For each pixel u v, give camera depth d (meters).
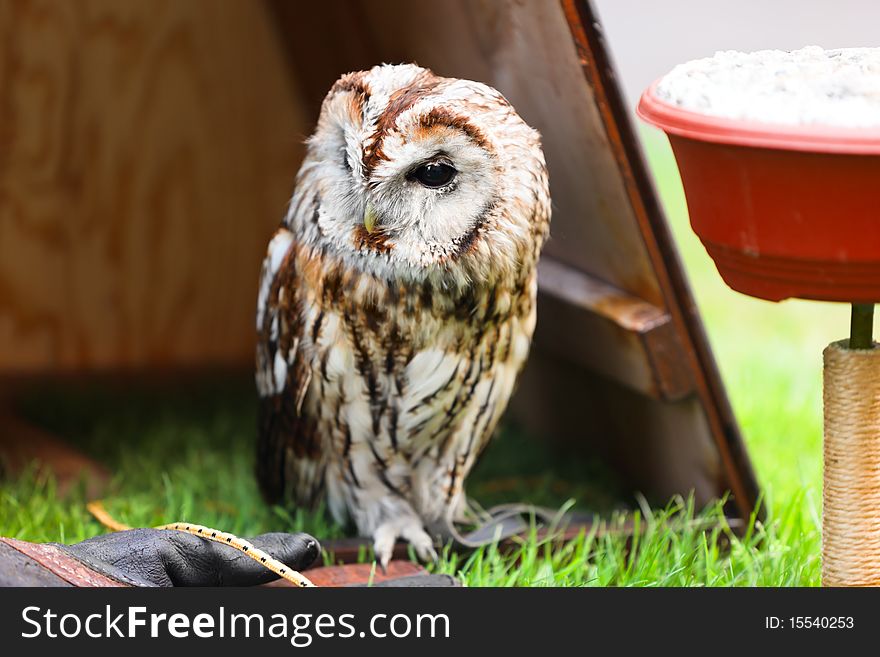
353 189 2.72
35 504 3.37
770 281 2.14
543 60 2.89
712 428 3.09
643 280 3.05
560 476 3.97
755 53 2.38
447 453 3.12
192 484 3.68
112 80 4.54
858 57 2.26
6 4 4.36
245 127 4.70
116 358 4.73
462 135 2.62
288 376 3.04
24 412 4.48
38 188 4.55
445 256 2.71
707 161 2.11
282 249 3.01
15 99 4.46
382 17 3.65
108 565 2.35
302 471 3.26
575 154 3.00
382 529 3.13
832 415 2.30
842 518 2.33
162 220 4.70
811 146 1.92
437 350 2.89
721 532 3.17
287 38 4.48
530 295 2.97
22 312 4.61
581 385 3.72
